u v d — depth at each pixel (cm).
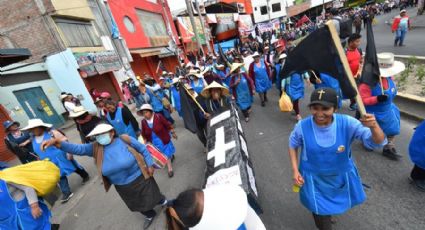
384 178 369
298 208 350
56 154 529
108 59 1541
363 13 2633
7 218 311
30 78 1180
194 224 134
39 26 1235
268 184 423
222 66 1031
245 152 378
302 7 5356
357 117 542
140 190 361
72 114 561
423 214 293
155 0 2412
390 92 352
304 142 222
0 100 1010
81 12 1421
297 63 243
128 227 419
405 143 441
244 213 133
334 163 219
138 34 1955
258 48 2547
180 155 644
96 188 586
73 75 1287
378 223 296
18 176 315
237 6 3969
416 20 2009
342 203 231
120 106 561
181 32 2777
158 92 846
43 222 341
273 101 920
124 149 345
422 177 324
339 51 204
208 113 562
